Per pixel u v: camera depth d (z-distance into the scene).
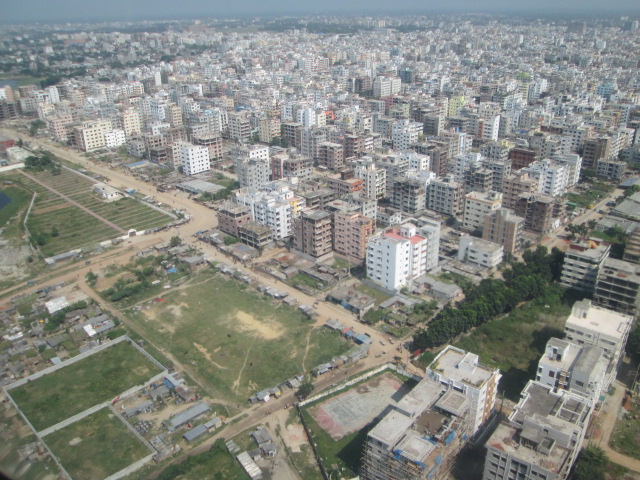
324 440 188.38
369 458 162.50
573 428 155.88
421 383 178.12
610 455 178.62
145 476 176.00
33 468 97.12
